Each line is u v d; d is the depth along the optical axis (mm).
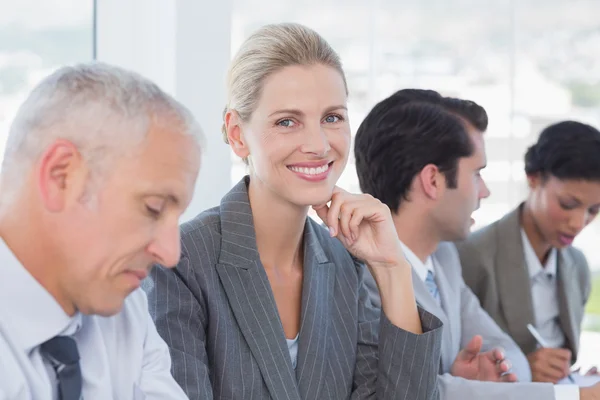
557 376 2473
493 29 3189
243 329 1665
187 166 1123
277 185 1663
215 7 2625
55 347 1167
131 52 2639
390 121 2229
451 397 2113
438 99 2238
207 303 1651
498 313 2641
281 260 1776
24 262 1135
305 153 1641
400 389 1781
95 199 1078
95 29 2602
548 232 2656
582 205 2594
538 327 2719
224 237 1703
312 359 1714
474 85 3205
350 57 3061
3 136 2445
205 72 2631
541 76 3250
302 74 1643
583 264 2885
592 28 3238
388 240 1825
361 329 1859
